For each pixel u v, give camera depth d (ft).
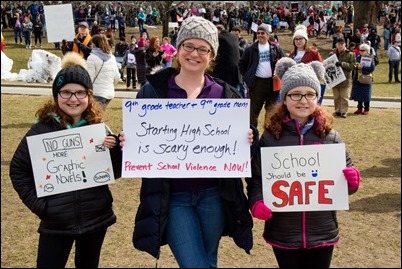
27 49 98.68
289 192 11.14
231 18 131.85
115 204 20.29
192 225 10.63
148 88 11.44
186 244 10.43
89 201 11.37
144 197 11.02
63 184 11.29
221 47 27.09
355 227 18.07
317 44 116.57
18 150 11.35
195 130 11.15
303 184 11.14
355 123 38.22
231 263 15.33
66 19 38.14
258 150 11.39
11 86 56.65
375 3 115.44
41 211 11.15
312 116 11.37
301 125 11.34
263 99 31.63
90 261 11.95
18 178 11.34
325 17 131.64
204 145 11.12
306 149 11.16
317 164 11.15
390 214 19.34
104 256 15.69
